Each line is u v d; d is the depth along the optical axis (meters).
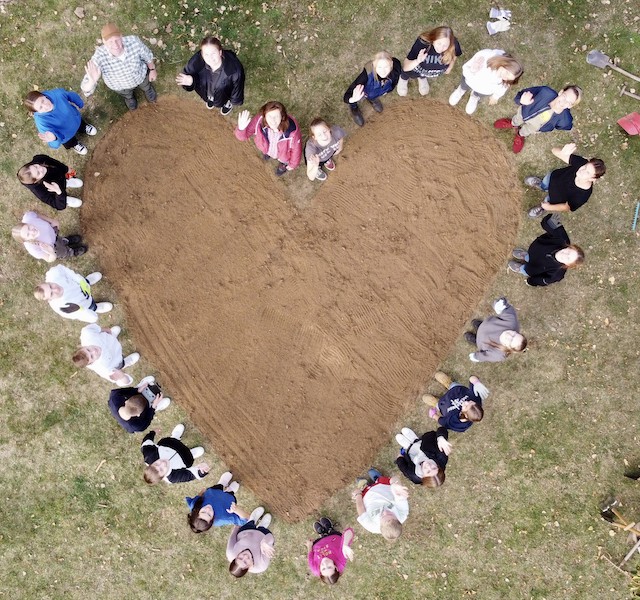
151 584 9.00
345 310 8.79
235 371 8.84
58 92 7.54
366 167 8.73
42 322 8.83
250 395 8.85
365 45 8.70
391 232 8.75
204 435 8.92
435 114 8.73
